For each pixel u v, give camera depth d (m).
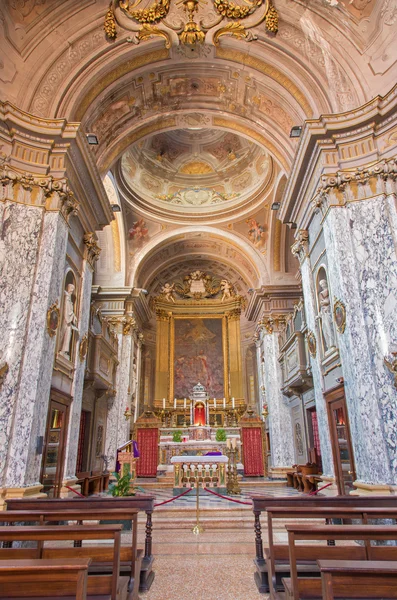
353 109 7.67
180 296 21.09
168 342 20.22
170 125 11.23
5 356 6.23
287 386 13.59
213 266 20.61
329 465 7.87
